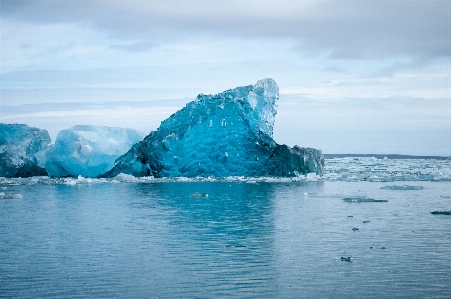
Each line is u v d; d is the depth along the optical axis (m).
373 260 21.62
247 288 18.02
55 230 29.09
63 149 71.62
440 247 24.03
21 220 32.94
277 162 69.69
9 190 54.84
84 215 34.97
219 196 47.00
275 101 77.81
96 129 74.38
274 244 24.75
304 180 67.50
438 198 45.50
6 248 24.39
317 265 20.86
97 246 24.66
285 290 17.80
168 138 70.12
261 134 72.62
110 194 49.66
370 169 103.56
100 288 18.12
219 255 22.59
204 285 18.36
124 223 31.34
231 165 69.19
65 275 19.72
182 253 23.02
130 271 20.17
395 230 28.41
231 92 74.81
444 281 18.78
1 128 71.75
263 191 52.06
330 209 37.38
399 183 64.31
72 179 67.12
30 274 19.89
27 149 72.31
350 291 17.70
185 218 33.12
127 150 75.25
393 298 17.06
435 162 157.25
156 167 69.31
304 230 28.47
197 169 68.62
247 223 30.95
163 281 18.86
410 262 21.30
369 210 36.88
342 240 25.66
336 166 119.25
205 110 71.81
